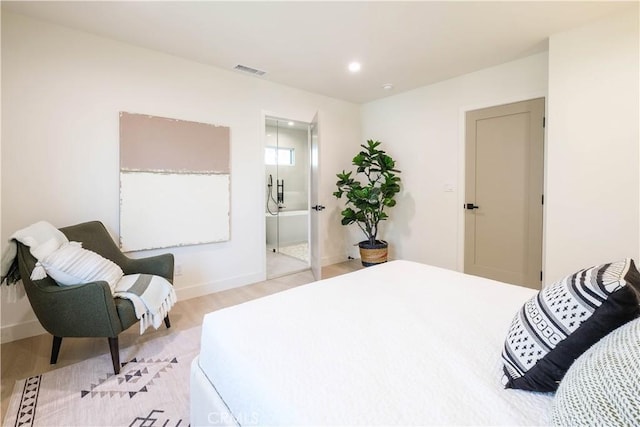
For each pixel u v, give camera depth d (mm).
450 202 3516
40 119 2197
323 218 4160
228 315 1267
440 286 1595
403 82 3525
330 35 2428
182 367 1829
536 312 836
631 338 577
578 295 752
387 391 798
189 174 2885
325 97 4043
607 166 2244
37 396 1572
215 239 3080
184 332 2260
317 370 892
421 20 2217
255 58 2852
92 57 2395
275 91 3514
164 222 2760
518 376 800
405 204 3963
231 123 3172
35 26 2166
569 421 569
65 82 2289
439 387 812
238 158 3236
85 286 1688
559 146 2436
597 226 2305
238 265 3301
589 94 2291
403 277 1751
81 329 1729
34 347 2061
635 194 2154
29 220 2176
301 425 704
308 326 1164
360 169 3930
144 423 1405
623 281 710
